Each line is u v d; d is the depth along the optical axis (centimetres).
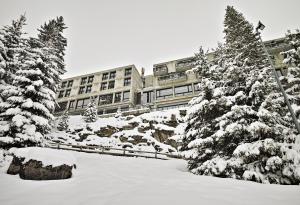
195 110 1221
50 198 566
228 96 1144
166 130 2652
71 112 4334
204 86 1285
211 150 1100
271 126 945
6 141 1151
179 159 1988
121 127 2906
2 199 551
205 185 735
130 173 1011
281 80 1357
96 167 1115
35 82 1380
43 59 1639
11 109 1267
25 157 809
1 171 850
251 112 995
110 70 4797
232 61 1291
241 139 1016
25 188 655
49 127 1380
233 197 571
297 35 1423
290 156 818
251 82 1082
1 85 1602
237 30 1451
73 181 768
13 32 1917
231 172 916
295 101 1149
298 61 1334
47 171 771
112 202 526
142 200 541
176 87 4122
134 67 4644
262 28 1209
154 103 3938
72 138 2769
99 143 2556
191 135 1249
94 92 4547
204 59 1434
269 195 591
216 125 1127
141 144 2519
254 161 909
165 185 736
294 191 634
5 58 1755
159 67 4550
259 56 1300
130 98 4094
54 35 2236
